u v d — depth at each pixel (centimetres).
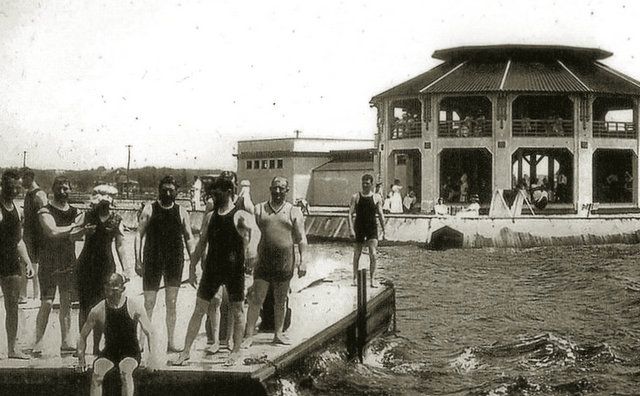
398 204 4397
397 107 5481
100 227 1020
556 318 1992
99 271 1016
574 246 3950
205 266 1034
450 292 2467
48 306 1045
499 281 2745
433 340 1705
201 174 5281
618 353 1581
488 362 1516
